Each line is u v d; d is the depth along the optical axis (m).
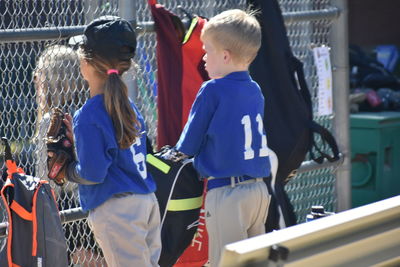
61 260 11.95
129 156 12.35
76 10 15.26
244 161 13.20
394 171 24.69
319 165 19.12
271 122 15.77
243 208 13.26
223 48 13.17
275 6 15.85
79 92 14.10
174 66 15.11
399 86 27.38
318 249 9.20
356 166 24.55
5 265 11.84
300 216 20.45
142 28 15.11
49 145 12.24
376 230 10.03
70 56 13.77
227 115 13.10
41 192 11.87
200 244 15.08
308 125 16.05
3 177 13.08
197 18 15.23
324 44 19.88
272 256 8.48
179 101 15.12
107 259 12.48
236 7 18.52
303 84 16.23
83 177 11.82
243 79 13.43
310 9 20.38
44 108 13.72
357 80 27.25
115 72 12.07
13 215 11.77
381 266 10.50
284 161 15.91
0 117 14.30
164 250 14.20
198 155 13.50
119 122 11.92
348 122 20.03
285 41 15.87
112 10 15.77
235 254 8.18
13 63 14.27
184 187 14.27
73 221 14.59
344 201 20.12
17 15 14.40
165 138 15.18
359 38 37.56
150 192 12.73
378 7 37.00
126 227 12.24
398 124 24.36
